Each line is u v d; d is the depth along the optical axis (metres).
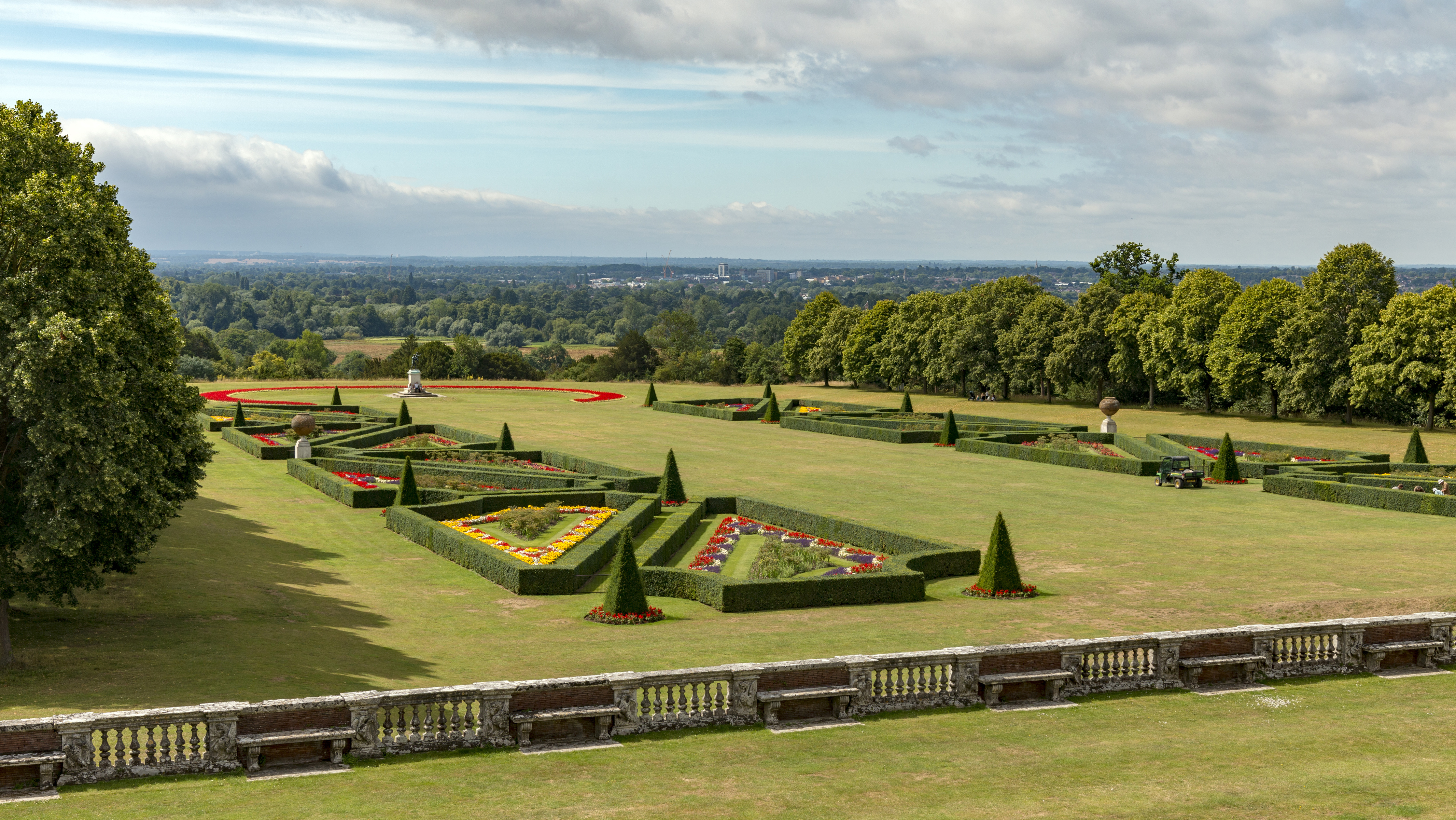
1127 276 142.25
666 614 35.53
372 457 66.44
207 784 17.86
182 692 24.89
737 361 162.38
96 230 28.58
